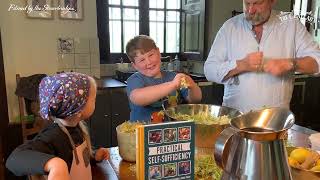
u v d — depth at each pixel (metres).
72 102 0.92
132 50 1.33
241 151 0.67
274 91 1.60
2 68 2.40
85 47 3.16
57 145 0.91
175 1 4.00
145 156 0.78
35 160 0.78
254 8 1.55
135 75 1.37
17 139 2.55
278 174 0.64
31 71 2.85
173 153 0.80
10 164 0.82
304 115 3.82
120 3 3.59
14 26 2.68
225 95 1.78
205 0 3.79
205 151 1.08
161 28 3.96
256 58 1.51
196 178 0.91
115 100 2.93
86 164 1.01
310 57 1.54
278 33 1.63
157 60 1.35
